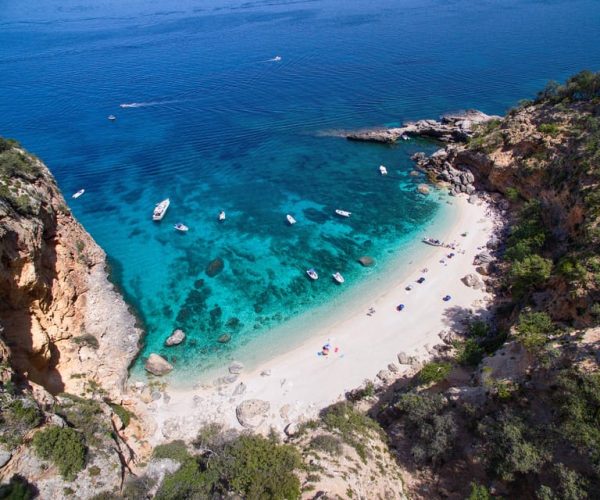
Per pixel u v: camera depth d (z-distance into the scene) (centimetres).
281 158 9225
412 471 3014
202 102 12256
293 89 12925
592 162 5184
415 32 18575
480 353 4141
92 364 4453
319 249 6431
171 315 5375
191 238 6788
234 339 5025
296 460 2830
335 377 4503
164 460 3384
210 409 4222
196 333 5116
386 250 6331
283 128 10575
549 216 5638
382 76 13488
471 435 2962
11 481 2378
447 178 7888
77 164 9069
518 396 2850
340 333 5022
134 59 16788
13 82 14350
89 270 5522
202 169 8862
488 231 6481
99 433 3141
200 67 15488
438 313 5138
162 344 4994
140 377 4600
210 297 5634
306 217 7231
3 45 19650
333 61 15362
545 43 15312
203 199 7831
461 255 6059
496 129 7756
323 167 8800
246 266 6156
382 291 5578
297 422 3947
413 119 10669
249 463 2841
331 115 11144
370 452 3048
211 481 2889
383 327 5047
